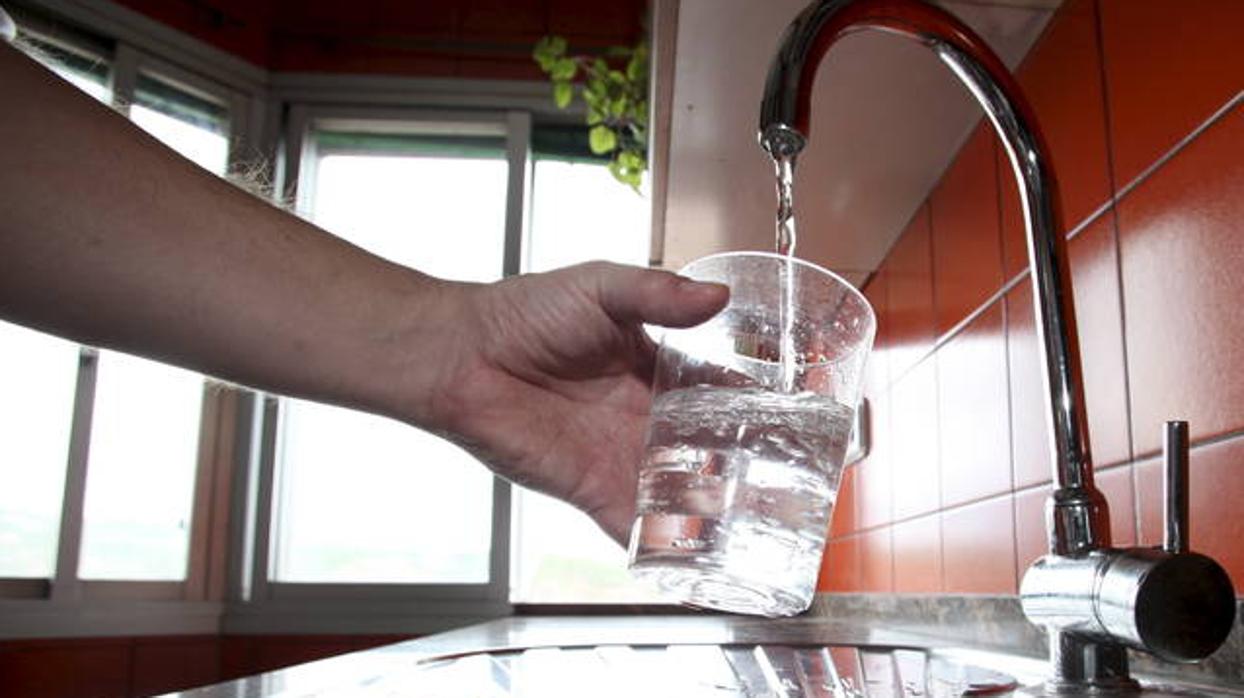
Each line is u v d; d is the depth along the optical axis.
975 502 0.98
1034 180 0.60
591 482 0.73
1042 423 0.82
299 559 2.12
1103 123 0.73
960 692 0.64
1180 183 0.63
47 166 0.52
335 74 2.25
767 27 0.82
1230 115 0.58
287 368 0.63
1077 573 0.51
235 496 2.04
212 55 2.14
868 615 1.41
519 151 2.25
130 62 2.04
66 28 2.00
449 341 0.68
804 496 0.51
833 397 0.54
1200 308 0.61
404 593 2.04
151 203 0.56
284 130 2.25
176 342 0.58
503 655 0.83
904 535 1.23
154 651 1.90
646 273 0.60
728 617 1.60
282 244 0.62
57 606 1.80
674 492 0.51
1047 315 0.58
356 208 2.30
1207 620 0.47
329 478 2.15
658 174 1.15
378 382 0.67
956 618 1.01
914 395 1.20
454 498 2.15
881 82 0.91
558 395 0.73
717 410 0.51
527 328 0.68
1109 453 0.71
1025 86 0.88
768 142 0.55
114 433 1.94
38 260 0.52
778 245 0.55
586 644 0.91
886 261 1.38
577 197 2.36
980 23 0.83
